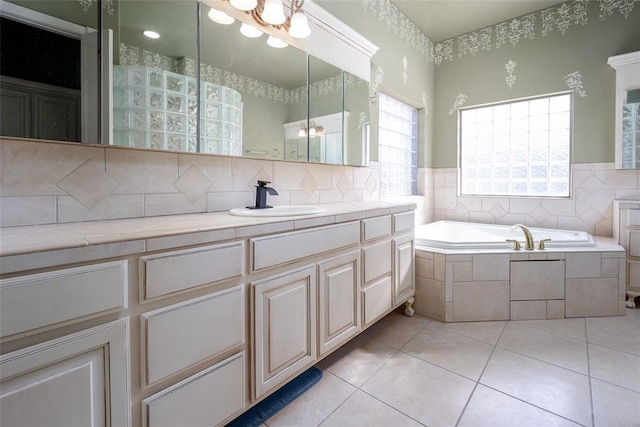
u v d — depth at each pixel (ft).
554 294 7.60
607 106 9.43
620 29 9.18
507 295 7.56
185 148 4.65
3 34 3.23
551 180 10.59
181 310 3.18
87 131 3.73
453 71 12.08
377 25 9.17
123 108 4.01
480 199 11.66
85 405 2.59
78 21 3.67
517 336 6.74
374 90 9.10
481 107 11.78
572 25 9.84
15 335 2.21
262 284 4.00
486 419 4.34
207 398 3.46
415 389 5.03
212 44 4.97
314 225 4.78
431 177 12.52
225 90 5.18
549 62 10.24
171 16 4.48
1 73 3.22
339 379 5.31
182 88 4.60
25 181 3.51
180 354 3.19
